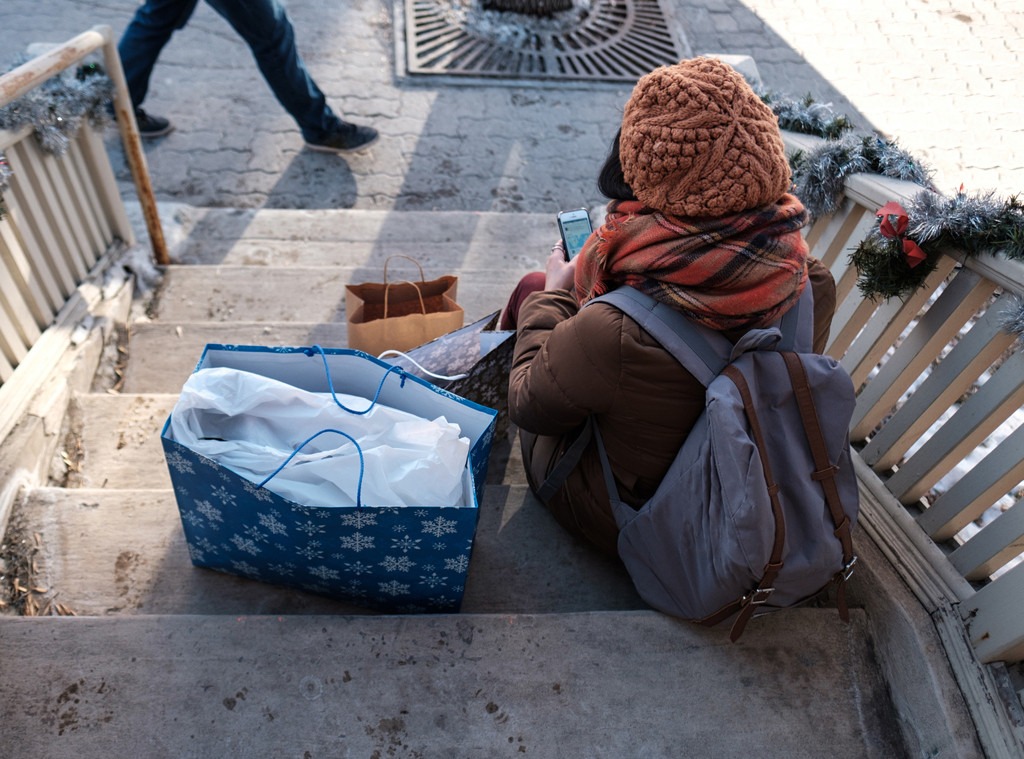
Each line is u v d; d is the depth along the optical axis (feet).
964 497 5.94
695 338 4.91
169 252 12.33
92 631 5.45
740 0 20.61
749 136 4.46
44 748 4.95
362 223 13.32
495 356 6.80
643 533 5.68
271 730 5.16
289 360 5.82
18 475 6.73
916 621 5.90
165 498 6.73
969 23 20.30
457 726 5.31
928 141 16.48
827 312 5.52
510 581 6.64
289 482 5.18
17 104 7.36
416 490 5.24
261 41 12.73
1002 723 5.32
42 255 8.33
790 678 5.79
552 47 18.49
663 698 5.57
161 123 14.94
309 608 6.18
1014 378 5.42
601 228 5.22
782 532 4.90
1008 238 5.27
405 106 16.57
